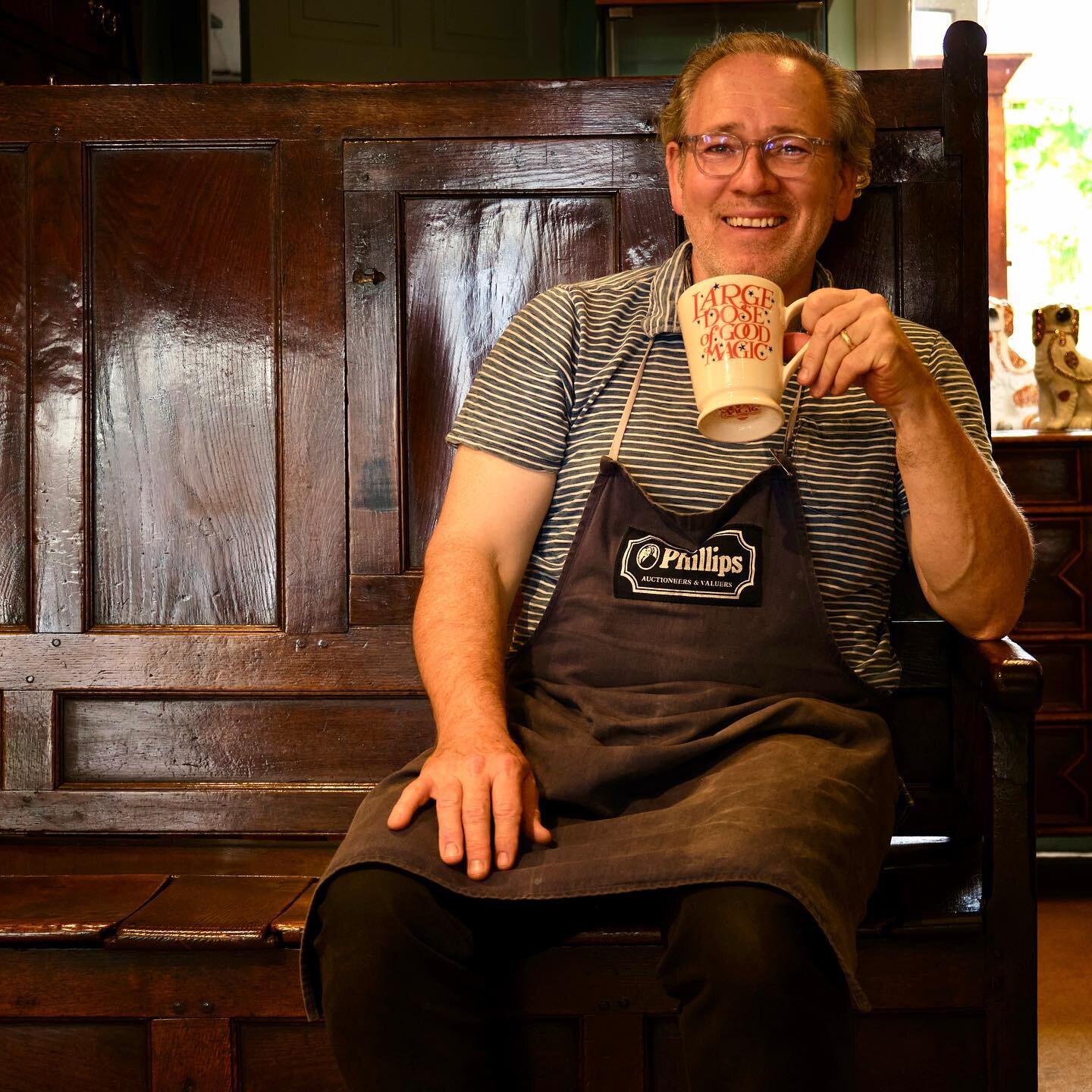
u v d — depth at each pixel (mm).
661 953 1372
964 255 1797
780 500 1401
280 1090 1454
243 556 1850
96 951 1445
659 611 1372
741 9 2877
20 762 1841
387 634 1823
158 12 3037
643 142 1807
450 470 1843
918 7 3340
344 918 1154
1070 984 2268
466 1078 1146
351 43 3213
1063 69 3381
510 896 1147
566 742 1303
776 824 1137
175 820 1826
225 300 1838
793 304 1263
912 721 1792
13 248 1844
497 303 1836
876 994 1410
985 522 1343
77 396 1836
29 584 1853
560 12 3322
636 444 1440
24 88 1821
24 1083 1479
